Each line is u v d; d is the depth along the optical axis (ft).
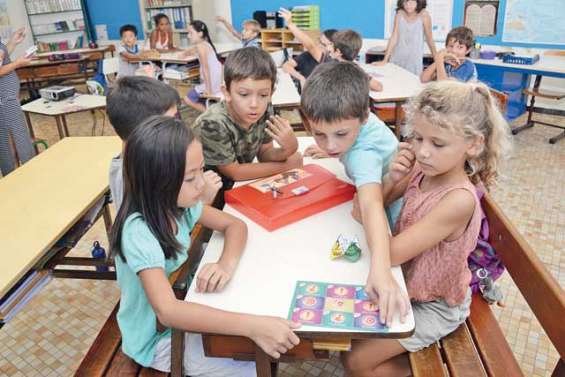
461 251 3.81
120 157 4.82
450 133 3.41
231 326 3.12
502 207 9.96
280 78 13.06
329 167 5.43
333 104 3.91
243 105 5.17
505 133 3.82
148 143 3.26
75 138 8.08
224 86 5.29
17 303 4.87
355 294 3.36
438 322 4.09
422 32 14.73
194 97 14.99
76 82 23.85
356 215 4.31
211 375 3.96
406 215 4.08
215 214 4.25
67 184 6.24
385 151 4.46
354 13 18.98
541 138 13.92
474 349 4.11
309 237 4.07
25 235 5.00
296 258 3.79
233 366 3.93
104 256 7.61
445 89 3.52
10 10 25.12
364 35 19.11
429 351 4.09
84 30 26.32
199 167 3.50
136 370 3.99
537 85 14.25
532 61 14.17
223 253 3.83
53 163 6.99
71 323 7.09
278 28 20.43
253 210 4.35
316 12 19.65
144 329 3.86
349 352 4.26
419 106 3.55
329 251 3.86
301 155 5.67
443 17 16.72
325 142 4.19
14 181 6.40
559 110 15.94
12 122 11.63
